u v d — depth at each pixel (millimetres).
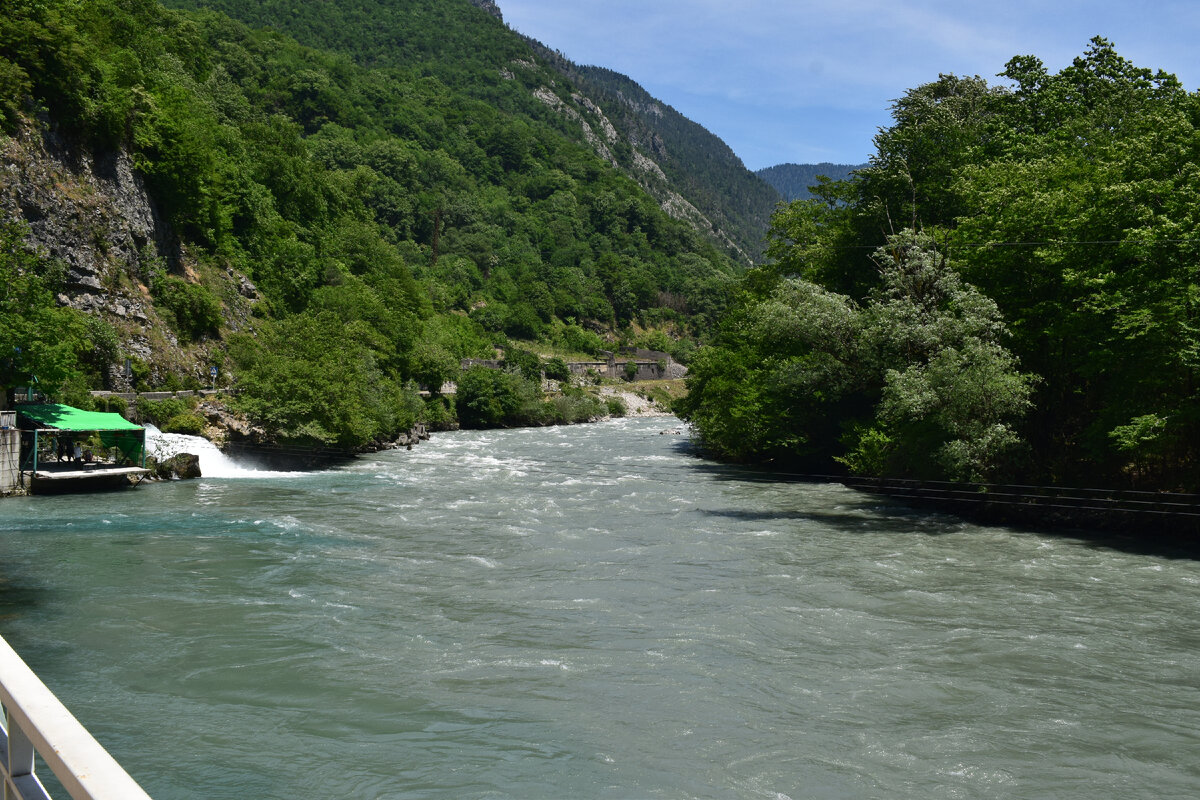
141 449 44688
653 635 19797
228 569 25312
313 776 12375
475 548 29625
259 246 89812
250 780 12180
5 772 3750
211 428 53625
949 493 40719
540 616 21219
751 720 14938
